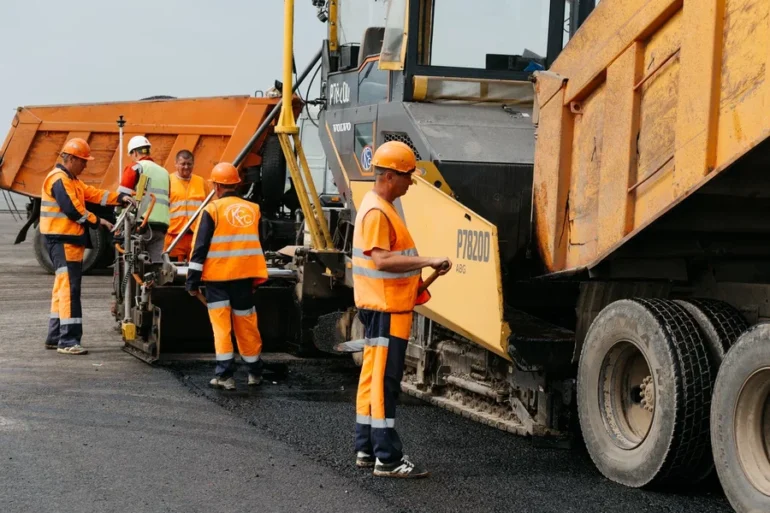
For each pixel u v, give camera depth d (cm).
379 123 814
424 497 514
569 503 507
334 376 855
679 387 508
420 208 680
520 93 791
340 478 547
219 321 789
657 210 512
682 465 516
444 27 779
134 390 772
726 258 579
